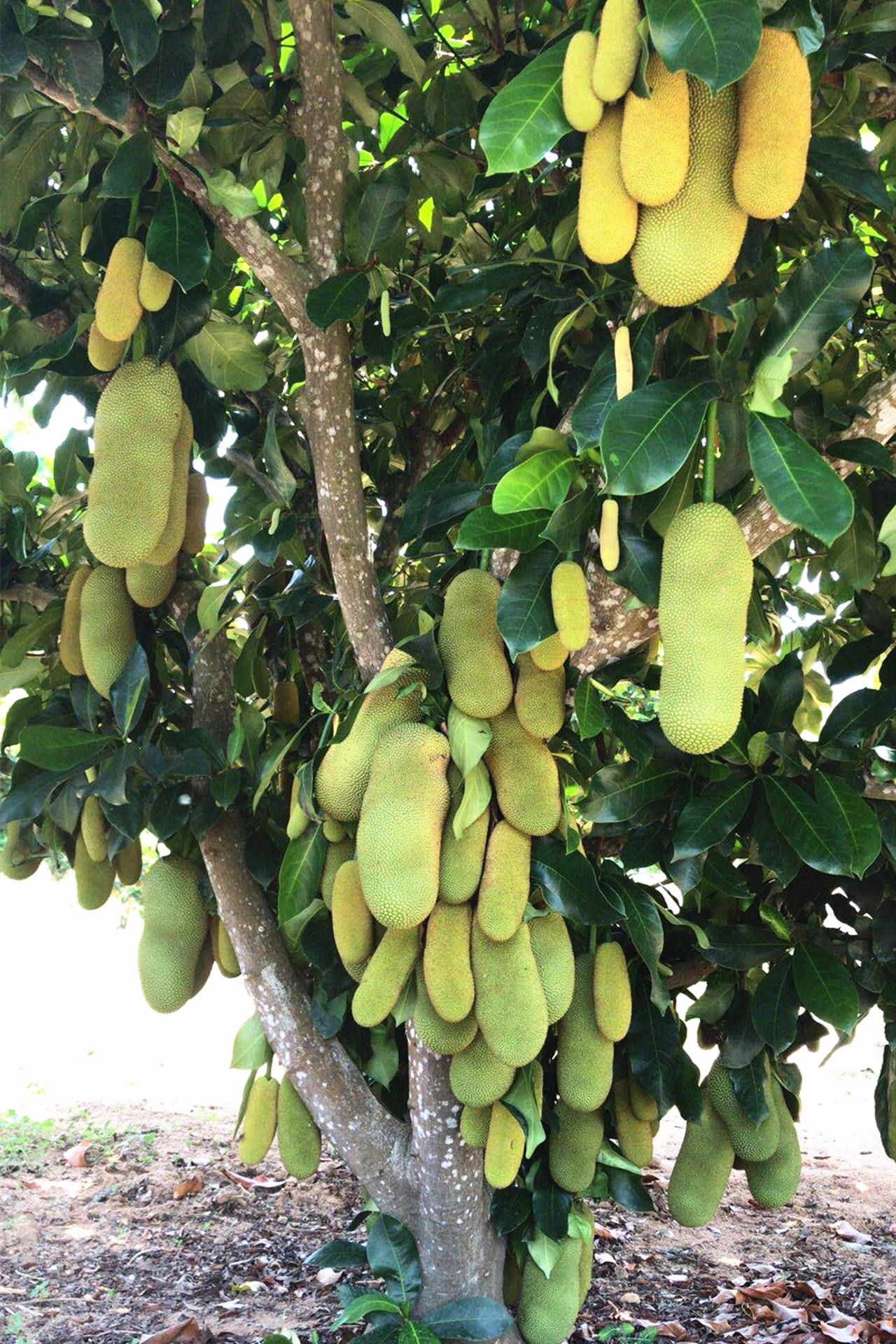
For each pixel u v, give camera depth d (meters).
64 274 2.42
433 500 2.10
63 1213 4.03
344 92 2.41
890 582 2.71
